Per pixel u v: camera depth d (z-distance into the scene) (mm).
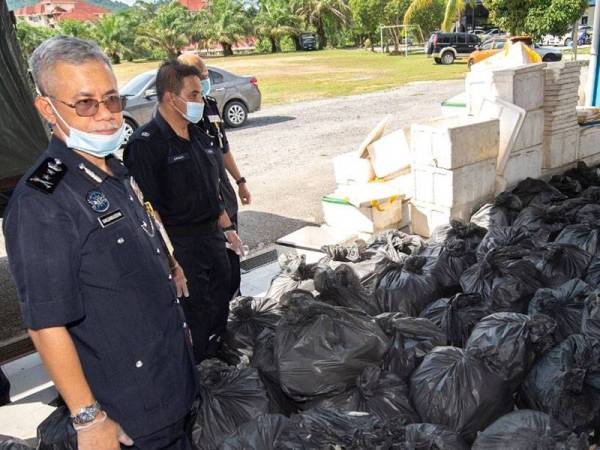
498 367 2365
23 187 1484
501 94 4797
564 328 2729
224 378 2494
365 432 1988
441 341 2709
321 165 8352
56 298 1475
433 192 4625
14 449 2059
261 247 5355
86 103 1495
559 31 16859
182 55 3893
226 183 3889
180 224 2832
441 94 15102
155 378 1739
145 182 2705
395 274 3441
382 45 41188
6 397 3047
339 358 2408
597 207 4223
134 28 50656
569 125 5297
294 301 2613
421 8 34031
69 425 2064
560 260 3316
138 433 1755
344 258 3912
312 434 2066
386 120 5293
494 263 3186
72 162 1564
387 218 4699
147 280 1687
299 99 16422
